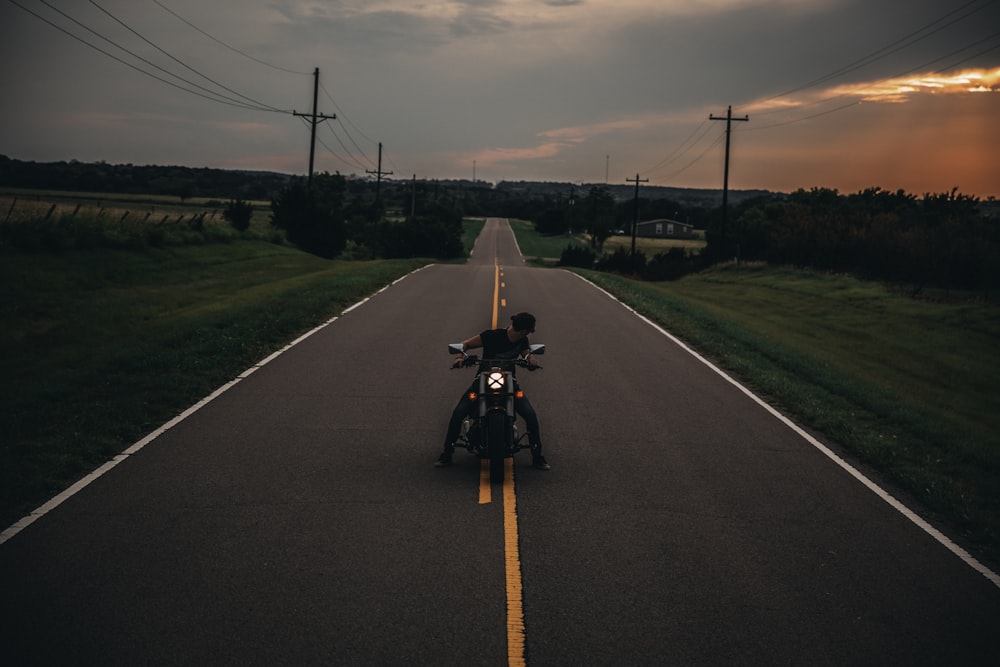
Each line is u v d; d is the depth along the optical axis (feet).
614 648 15.29
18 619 15.47
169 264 97.04
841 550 20.83
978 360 81.15
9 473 23.41
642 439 31.45
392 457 27.71
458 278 110.73
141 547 19.24
